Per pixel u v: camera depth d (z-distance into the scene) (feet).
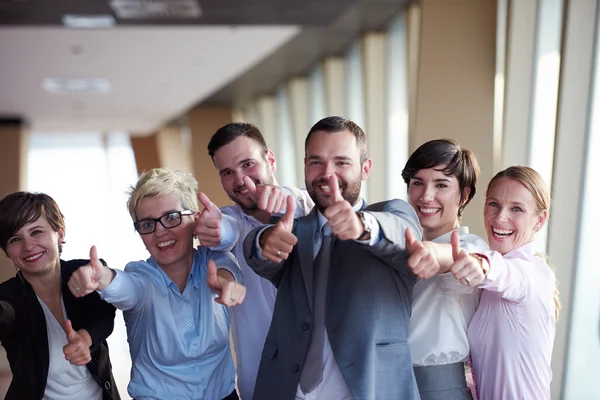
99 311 9.01
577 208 18.15
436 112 23.34
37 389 8.87
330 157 7.89
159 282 8.78
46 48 32.96
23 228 8.84
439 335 8.46
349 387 7.41
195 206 9.06
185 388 8.80
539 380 8.51
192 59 35.73
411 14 28.22
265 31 30.50
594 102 17.70
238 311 10.84
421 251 6.99
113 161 72.64
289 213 7.50
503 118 21.30
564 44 18.04
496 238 9.20
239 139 10.99
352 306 7.63
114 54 34.42
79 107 49.16
